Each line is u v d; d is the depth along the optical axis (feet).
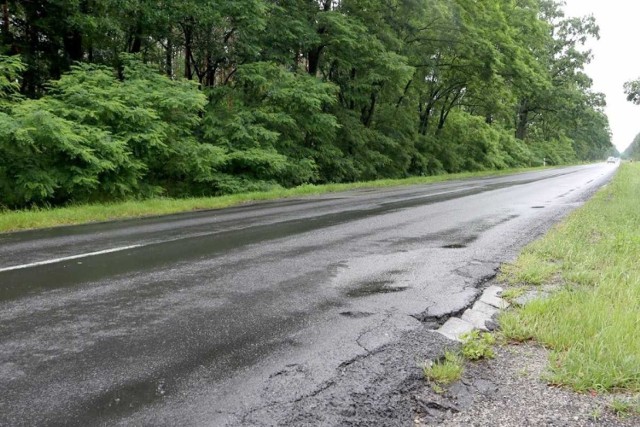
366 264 19.60
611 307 13.58
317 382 9.73
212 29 63.46
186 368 10.07
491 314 14.24
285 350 11.14
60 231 26.66
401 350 11.39
